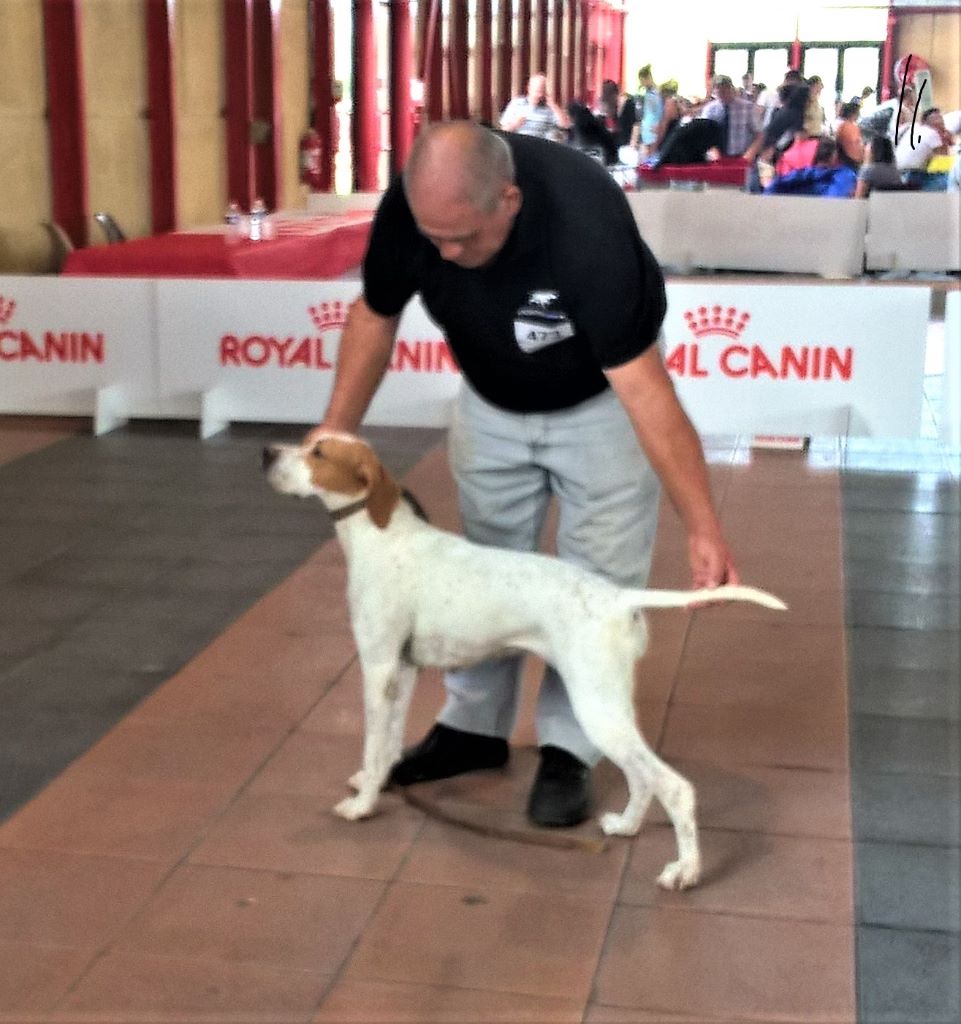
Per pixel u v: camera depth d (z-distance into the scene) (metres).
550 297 2.96
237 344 7.62
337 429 3.42
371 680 3.29
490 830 3.35
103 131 11.17
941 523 6.04
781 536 5.84
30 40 10.12
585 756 3.43
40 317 7.76
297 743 3.87
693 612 4.91
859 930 2.94
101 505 6.29
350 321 3.41
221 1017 2.65
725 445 7.45
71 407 7.84
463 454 3.43
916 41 31.23
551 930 2.94
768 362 7.20
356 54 16.58
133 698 4.18
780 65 33.59
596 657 3.03
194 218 12.75
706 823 3.40
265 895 3.08
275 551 5.63
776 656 4.52
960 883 3.13
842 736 3.92
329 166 15.68
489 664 3.57
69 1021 2.63
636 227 2.99
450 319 3.14
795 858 3.24
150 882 3.14
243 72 13.35
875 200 12.70
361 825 3.40
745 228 12.87
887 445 7.44
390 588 3.21
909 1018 2.65
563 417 3.27
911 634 4.73
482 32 21.97
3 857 3.25
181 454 7.24
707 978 2.77
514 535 3.47
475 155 2.72
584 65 31.81
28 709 4.09
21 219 10.22
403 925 2.96
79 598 5.07
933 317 10.19
